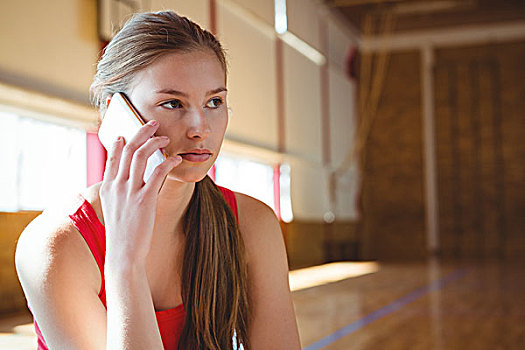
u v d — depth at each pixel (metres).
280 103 13.68
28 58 7.10
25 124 7.70
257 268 1.22
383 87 18.30
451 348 4.51
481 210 17.78
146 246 0.94
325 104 16.14
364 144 18.33
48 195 8.04
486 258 17.50
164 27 0.95
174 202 1.06
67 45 7.68
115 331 0.92
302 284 9.92
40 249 0.99
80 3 7.88
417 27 17.55
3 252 7.16
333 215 16.62
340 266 14.46
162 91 0.95
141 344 0.91
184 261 1.12
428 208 18.09
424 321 5.89
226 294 1.15
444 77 18.02
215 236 1.12
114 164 0.96
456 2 15.66
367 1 15.44
